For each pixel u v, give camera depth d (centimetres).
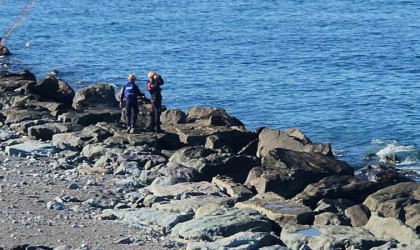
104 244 3734
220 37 14625
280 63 11831
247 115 8700
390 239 3906
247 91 9825
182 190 4747
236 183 4925
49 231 3891
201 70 11319
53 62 12081
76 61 12144
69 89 7869
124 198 4656
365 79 10519
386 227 4044
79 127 6481
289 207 4334
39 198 4488
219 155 5516
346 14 17688
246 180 5294
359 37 14375
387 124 8119
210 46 13550
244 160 5466
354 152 7156
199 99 9438
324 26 15962
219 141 6225
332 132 7894
